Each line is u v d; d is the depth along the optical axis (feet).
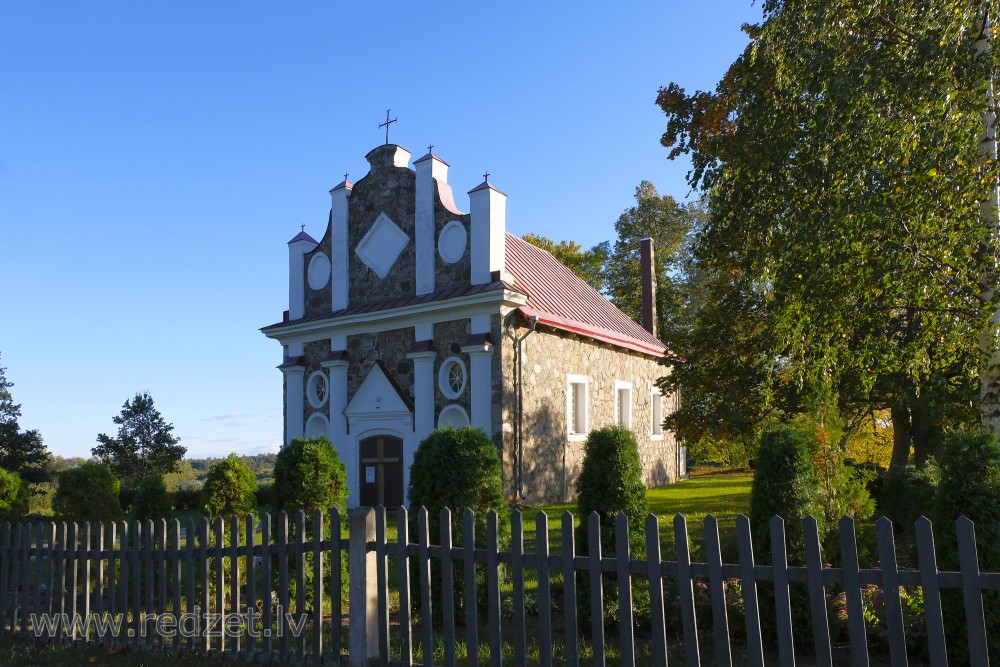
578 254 146.61
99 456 121.70
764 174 40.45
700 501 60.29
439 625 24.53
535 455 59.21
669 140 54.03
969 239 32.58
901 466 44.21
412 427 59.82
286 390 69.10
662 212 149.07
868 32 38.22
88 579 24.77
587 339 69.31
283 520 21.27
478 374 56.44
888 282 32.40
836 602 20.84
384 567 19.74
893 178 33.17
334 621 20.22
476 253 58.08
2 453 106.93
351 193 67.67
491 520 18.58
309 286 69.92
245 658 21.39
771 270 40.19
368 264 65.41
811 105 38.52
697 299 144.25
